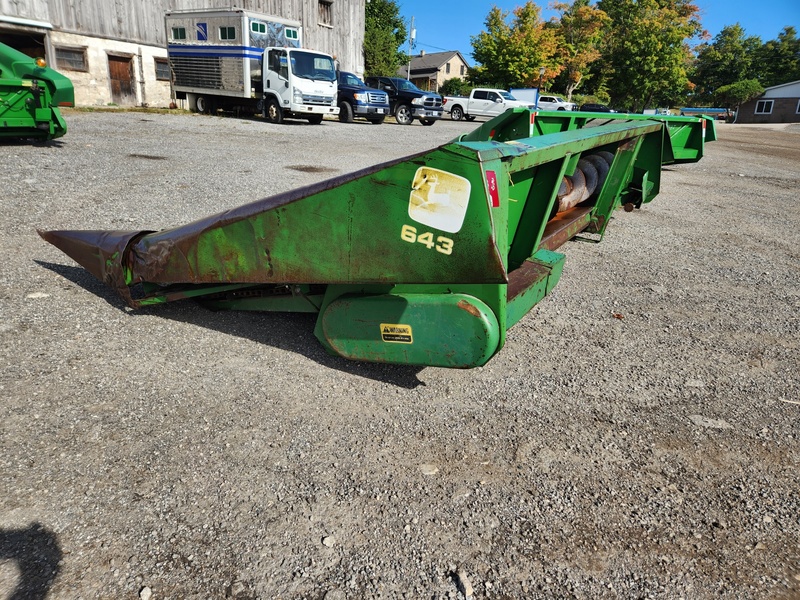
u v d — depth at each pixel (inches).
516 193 125.6
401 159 88.2
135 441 92.5
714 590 71.1
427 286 100.7
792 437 106.2
